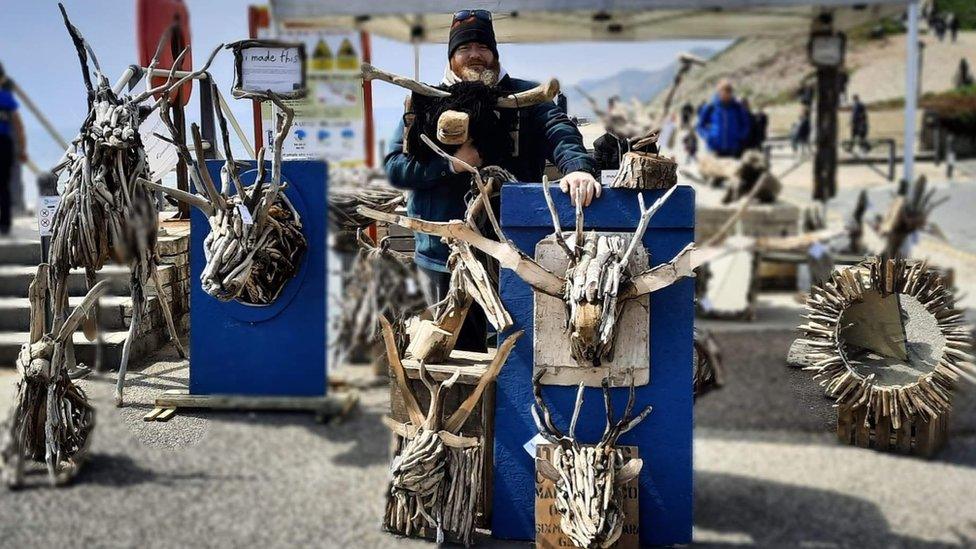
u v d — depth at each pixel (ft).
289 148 8.38
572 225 6.95
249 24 8.95
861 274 7.14
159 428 8.00
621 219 6.92
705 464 11.56
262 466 10.19
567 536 6.88
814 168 22.70
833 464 11.16
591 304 6.39
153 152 8.95
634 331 6.97
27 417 8.64
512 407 7.16
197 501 9.27
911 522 9.59
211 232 7.18
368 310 11.52
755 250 17.40
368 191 8.86
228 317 8.03
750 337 15.38
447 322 7.48
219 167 7.86
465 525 7.09
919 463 11.15
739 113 23.65
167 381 8.39
